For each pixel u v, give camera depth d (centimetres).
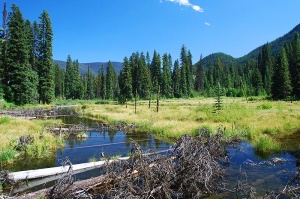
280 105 3581
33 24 6519
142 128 2597
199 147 1030
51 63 6222
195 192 905
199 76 12500
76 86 10962
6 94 4906
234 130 2025
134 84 9638
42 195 829
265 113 2894
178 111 3534
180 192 916
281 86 6028
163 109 4166
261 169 1191
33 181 1073
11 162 1350
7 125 2083
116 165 980
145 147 1733
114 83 12788
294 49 8038
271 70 10219
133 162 946
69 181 865
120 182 846
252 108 3516
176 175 936
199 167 923
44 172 1127
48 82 6119
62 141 1891
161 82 10162
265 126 2127
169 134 2123
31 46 6281
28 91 5141
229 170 1184
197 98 9244
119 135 2247
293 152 1466
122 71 8694
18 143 1545
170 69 11769
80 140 2022
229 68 14138
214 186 989
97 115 3803
